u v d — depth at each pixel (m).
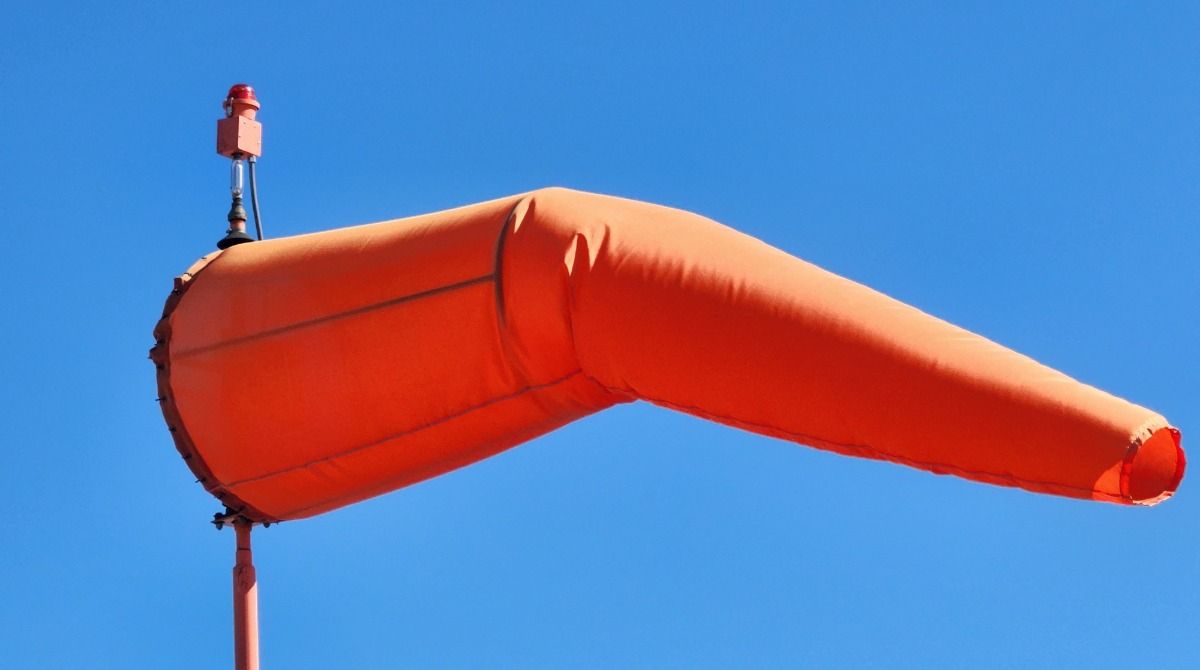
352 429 7.62
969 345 6.45
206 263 8.32
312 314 7.62
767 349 6.58
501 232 7.21
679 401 6.89
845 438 6.53
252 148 8.80
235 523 8.23
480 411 7.43
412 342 7.37
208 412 7.88
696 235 7.00
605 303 6.89
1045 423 6.13
